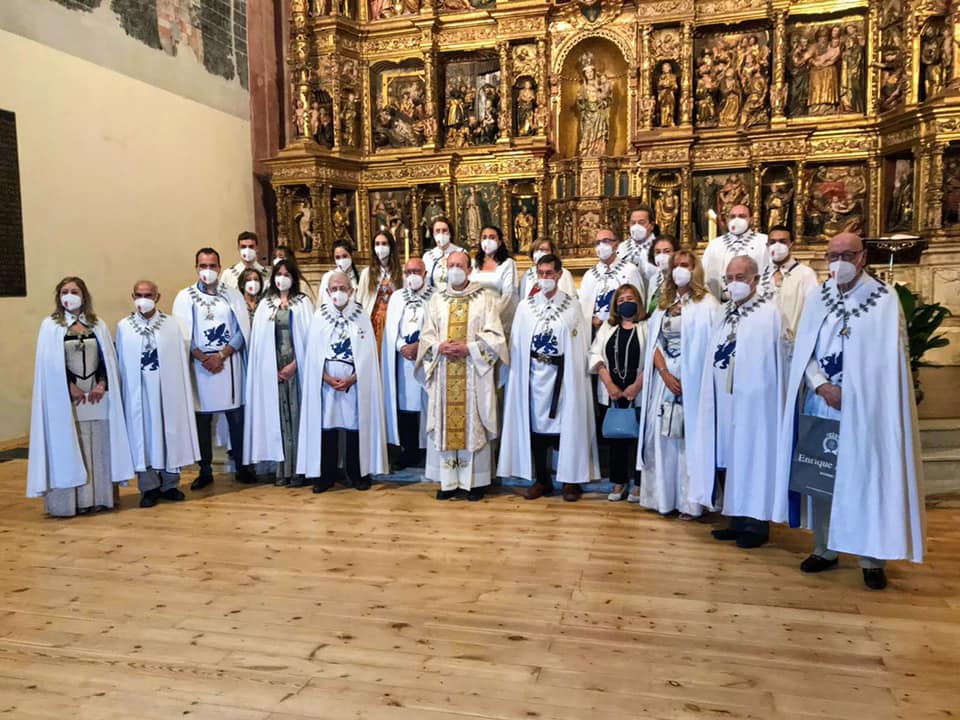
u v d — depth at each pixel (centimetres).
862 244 339
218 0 970
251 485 551
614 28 960
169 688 263
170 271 887
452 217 1010
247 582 358
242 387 551
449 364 493
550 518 457
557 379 486
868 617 314
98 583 361
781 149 895
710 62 937
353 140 1036
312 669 274
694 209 952
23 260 697
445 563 379
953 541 410
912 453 334
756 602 330
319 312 521
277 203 1005
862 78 891
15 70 684
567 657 280
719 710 244
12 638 304
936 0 812
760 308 393
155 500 499
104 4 786
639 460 464
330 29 996
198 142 934
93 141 774
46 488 463
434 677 267
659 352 447
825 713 242
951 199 805
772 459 388
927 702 249
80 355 468
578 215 935
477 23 998
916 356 552
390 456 618
